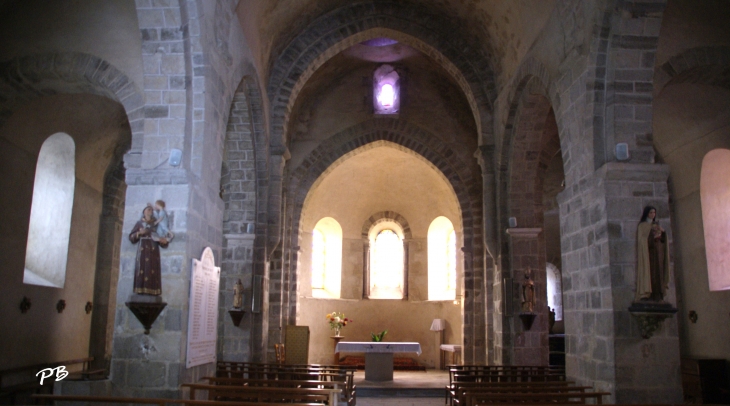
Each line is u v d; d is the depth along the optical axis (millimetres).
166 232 10016
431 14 18844
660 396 9898
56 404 9359
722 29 12289
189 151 10750
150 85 10781
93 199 17188
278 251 21375
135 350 9820
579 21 11617
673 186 16703
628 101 10914
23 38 12367
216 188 11844
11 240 13594
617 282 10195
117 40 12398
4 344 13188
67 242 15758
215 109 11609
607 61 10945
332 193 28562
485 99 18531
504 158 17625
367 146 23734
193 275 10242
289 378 14172
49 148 15656
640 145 10789
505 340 17266
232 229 17141
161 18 10773
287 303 22078
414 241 29266
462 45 18812
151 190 10266
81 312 16578
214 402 7586
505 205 17750
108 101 15570
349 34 18750
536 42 14359
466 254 22453
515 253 17469
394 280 29875
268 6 15391
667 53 12289
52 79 12594
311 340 27141
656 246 10102
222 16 12062
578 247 11562
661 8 10797
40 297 14594
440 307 27891
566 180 12359
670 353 10008
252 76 15000
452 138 23297
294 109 22875
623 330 10055
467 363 21625
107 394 9680
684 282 16266
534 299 17000
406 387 19703
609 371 10109
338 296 28656
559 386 11555
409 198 29250
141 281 9664
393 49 22406
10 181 13617
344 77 23719
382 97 23531
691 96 14539
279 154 17969
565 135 12359
